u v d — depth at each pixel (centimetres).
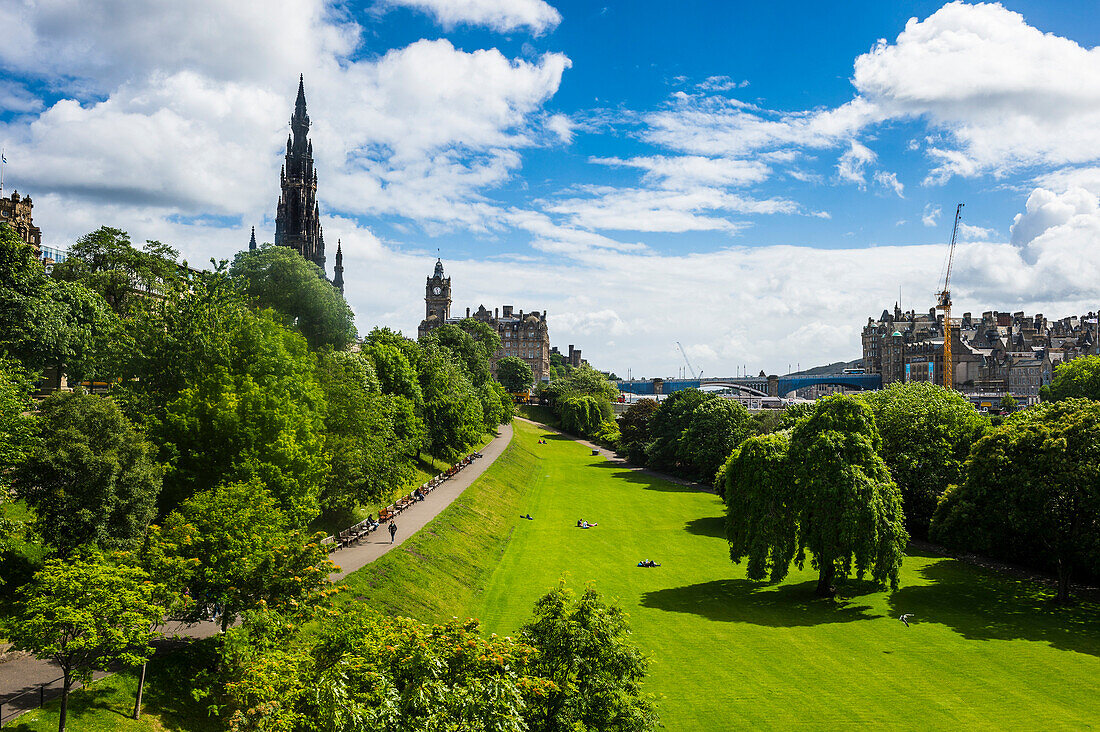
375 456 7088
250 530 3603
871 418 7081
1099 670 4938
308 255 19362
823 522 6425
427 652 2467
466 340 19625
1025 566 7781
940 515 7612
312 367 6894
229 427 5012
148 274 10112
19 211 12888
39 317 6316
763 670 4891
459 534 7712
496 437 17625
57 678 3181
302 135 19350
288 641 3416
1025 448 6838
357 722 2125
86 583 2741
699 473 13700
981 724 4153
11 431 3822
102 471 4031
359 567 5562
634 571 7425
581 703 2711
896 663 5041
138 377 5794
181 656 3603
